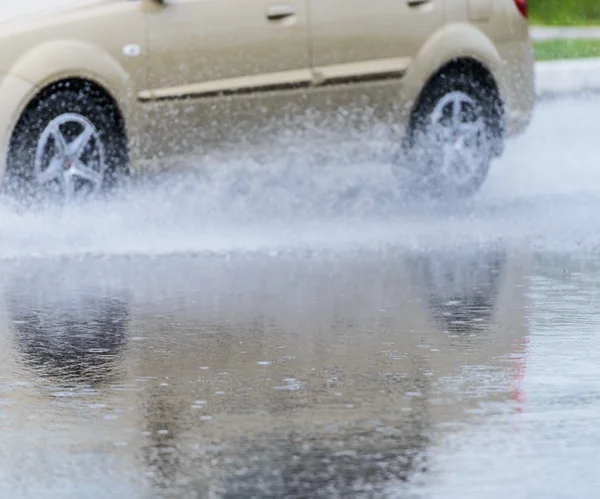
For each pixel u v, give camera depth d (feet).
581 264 62.03
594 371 41.47
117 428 35.55
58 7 65.72
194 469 31.89
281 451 33.30
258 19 69.87
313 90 71.51
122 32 66.49
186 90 68.03
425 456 32.86
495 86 77.66
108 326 48.93
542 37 161.27
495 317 49.98
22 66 64.59
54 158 65.87
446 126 76.18
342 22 72.18
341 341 46.09
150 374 41.60
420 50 74.74
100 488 30.53
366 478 31.12
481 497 29.78
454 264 61.98
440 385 39.91
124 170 67.36
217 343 45.93
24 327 48.83
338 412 36.94
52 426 35.78
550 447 33.60
